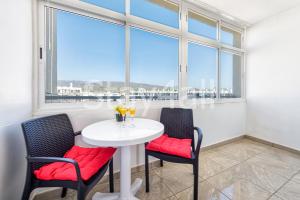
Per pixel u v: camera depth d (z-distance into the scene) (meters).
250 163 2.15
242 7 2.50
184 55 2.35
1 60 0.94
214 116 2.72
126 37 1.88
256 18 2.88
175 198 1.45
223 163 2.14
